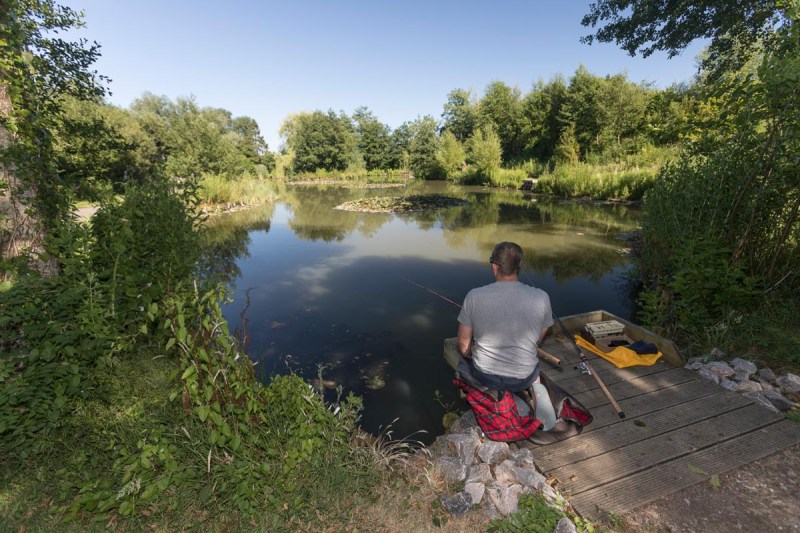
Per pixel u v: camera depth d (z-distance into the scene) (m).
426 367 4.06
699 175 4.59
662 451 2.43
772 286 4.19
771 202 4.09
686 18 9.68
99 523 1.82
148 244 3.42
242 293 6.48
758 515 1.98
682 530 1.91
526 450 2.42
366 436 2.81
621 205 16.80
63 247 2.92
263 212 17.00
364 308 5.76
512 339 2.43
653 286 6.33
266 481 2.07
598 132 28.17
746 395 2.94
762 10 8.33
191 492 2.00
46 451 2.13
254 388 2.50
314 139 51.31
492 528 1.94
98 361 2.63
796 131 3.61
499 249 2.51
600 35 11.45
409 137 52.50
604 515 2.00
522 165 33.66
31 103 3.20
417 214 15.70
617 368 3.44
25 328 2.30
